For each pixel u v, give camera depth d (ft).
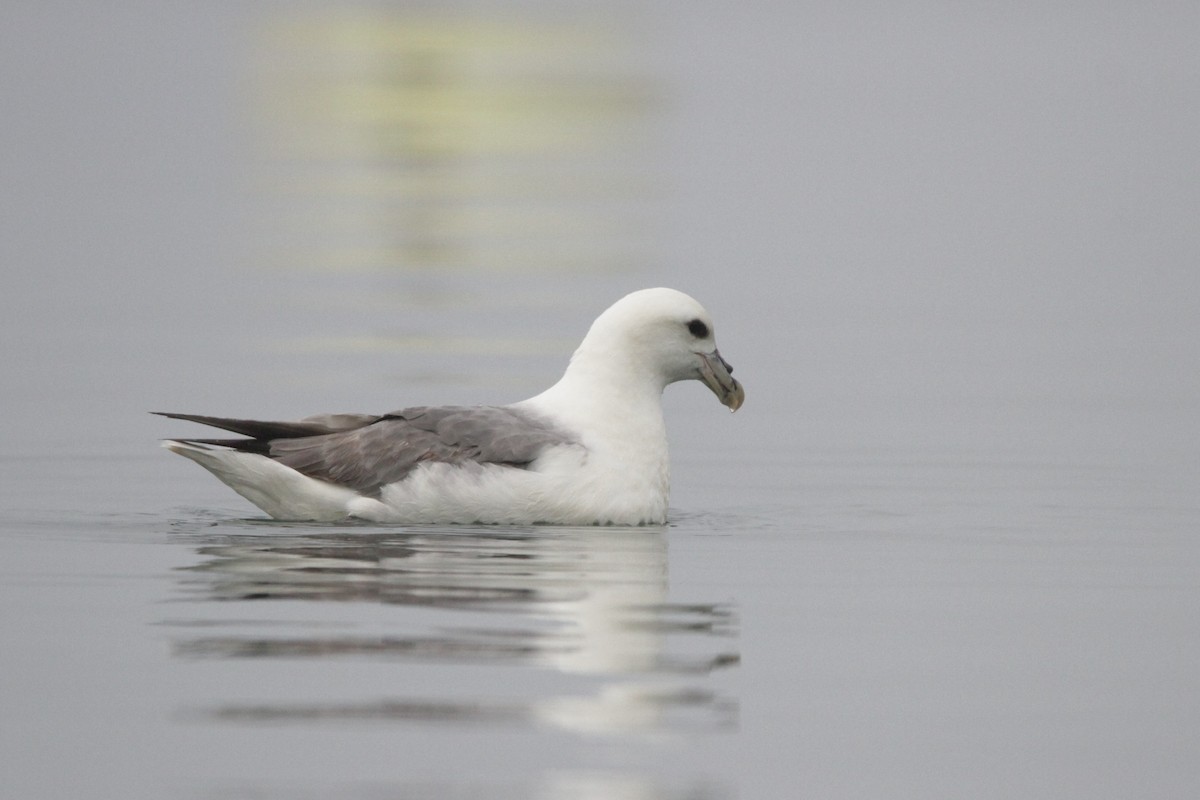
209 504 47.14
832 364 73.72
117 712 28.68
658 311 44.60
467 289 89.86
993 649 33.19
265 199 123.13
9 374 68.74
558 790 25.62
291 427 44.24
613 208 121.49
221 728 27.99
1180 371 72.08
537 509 42.80
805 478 53.01
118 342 75.51
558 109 182.19
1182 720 29.27
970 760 27.37
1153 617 35.65
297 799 25.18
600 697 29.66
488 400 62.64
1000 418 63.05
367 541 40.98
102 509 46.19
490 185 133.28
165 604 35.09
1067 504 48.70
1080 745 28.07
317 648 31.99
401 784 25.76
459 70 212.84
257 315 82.43
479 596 35.88
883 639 33.81
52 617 34.14
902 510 47.67
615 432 44.11
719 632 33.83
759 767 26.81
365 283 91.56
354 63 217.36
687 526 44.83
